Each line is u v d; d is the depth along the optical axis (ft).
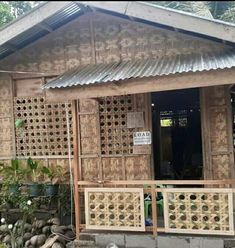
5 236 22.61
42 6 20.36
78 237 19.33
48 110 24.12
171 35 22.13
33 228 22.67
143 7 18.60
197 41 21.77
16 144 24.56
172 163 33.42
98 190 19.24
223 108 21.48
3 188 22.99
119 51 22.90
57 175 22.98
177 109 35.12
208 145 21.57
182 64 18.47
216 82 16.21
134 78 17.06
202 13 28.81
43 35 23.75
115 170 23.04
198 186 24.97
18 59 24.31
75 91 18.16
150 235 18.44
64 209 23.18
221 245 17.46
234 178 21.25
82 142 23.57
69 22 23.49
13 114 24.58
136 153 22.68
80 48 23.48
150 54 22.43
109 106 23.17
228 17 32.04
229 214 17.47
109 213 19.07
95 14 23.15
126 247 18.65
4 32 21.07
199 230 17.81
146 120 22.54
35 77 24.18
